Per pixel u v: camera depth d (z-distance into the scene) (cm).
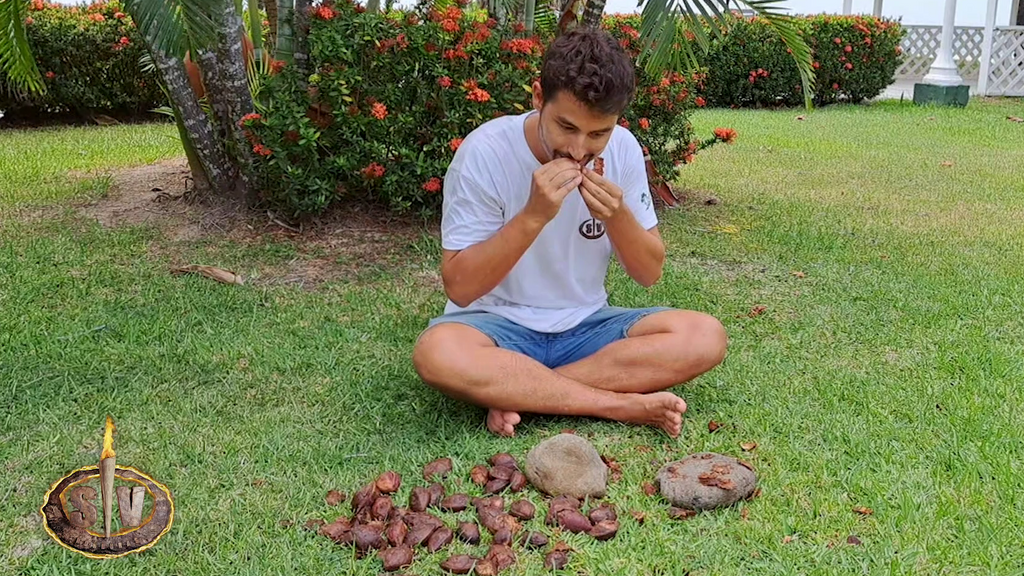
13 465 245
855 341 344
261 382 299
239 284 398
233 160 481
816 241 488
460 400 266
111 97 925
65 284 390
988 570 203
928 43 1532
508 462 244
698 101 586
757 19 1182
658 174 560
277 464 248
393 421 273
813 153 794
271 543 212
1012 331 356
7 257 422
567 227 262
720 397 291
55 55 878
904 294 399
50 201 527
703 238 495
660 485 233
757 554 210
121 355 318
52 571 203
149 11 354
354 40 446
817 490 236
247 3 550
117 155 693
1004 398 292
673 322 271
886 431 267
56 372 302
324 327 350
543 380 259
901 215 555
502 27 495
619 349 268
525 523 221
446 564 202
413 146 463
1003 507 227
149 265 418
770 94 1200
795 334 351
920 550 209
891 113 1128
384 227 478
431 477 240
